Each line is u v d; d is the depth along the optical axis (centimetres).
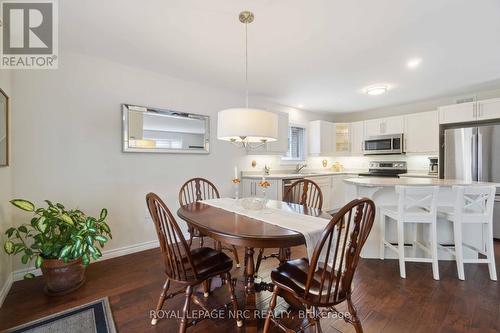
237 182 238
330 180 479
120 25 202
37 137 234
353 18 191
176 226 143
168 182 323
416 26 202
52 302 190
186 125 337
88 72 261
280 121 431
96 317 171
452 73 310
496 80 335
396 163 491
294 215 183
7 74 205
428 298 194
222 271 162
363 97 424
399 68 293
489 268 226
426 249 244
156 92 310
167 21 196
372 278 228
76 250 191
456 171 372
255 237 136
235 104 395
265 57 263
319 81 341
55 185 244
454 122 389
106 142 274
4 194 199
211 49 245
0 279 190
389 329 159
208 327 164
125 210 288
